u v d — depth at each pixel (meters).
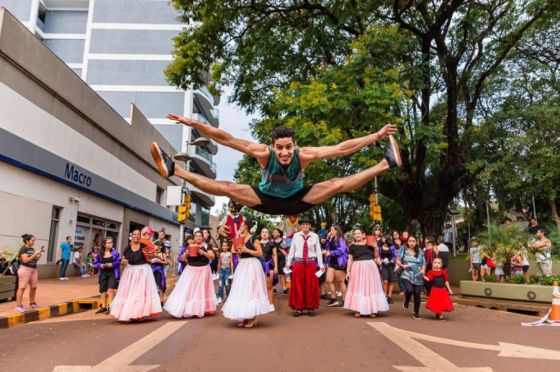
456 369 5.17
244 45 17.92
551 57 18.81
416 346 6.40
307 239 9.62
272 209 4.41
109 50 42.34
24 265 9.38
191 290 9.11
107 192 22.36
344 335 7.18
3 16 13.72
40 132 16.12
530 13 16.50
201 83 18.09
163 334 7.17
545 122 16.62
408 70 14.79
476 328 8.23
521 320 9.42
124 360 5.47
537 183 17.05
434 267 9.51
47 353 5.96
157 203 32.28
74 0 43.81
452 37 18.53
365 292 9.30
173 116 3.99
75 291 13.09
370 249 9.65
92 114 20.44
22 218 15.05
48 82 16.45
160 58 42.28
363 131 13.57
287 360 5.49
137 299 8.45
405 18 17.75
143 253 8.76
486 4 17.25
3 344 6.60
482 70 19.28
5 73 14.05
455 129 17.67
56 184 17.42
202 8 16.38
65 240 18.16
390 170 15.41
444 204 19.00
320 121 13.34
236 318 7.67
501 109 18.83
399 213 27.84
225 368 5.09
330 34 17.06
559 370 5.22
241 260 8.20
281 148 4.09
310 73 17.23
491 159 17.77
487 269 14.91
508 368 5.26
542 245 12.77
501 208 22.31
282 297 13.00
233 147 4.18
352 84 13.77
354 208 35.28
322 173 14.28
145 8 43.00
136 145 27.06
